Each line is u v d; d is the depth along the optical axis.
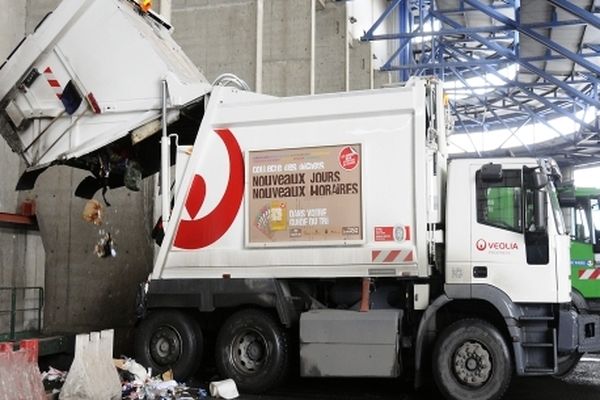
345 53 20.44
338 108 7.78
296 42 16.70
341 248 7.64
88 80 8.59
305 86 16.55
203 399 7.46
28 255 10.97
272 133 7.99
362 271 7.55
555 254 7.16
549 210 7.25
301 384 8.71
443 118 8.03
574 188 11.59
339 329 7.40
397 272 7.44
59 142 8.73
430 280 7.62
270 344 7.80
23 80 8.68
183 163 8.23
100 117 8.61
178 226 8.19
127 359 8.36
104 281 10.98
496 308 7.23
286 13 16.81
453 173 7.55
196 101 8.35
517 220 7.28
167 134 8.71
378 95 7.68
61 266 11.14
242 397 7.67
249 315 7.91
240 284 7.86
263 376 7.77
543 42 21.48
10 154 11.14
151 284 8.20
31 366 6.05
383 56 29.53
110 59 8.55
